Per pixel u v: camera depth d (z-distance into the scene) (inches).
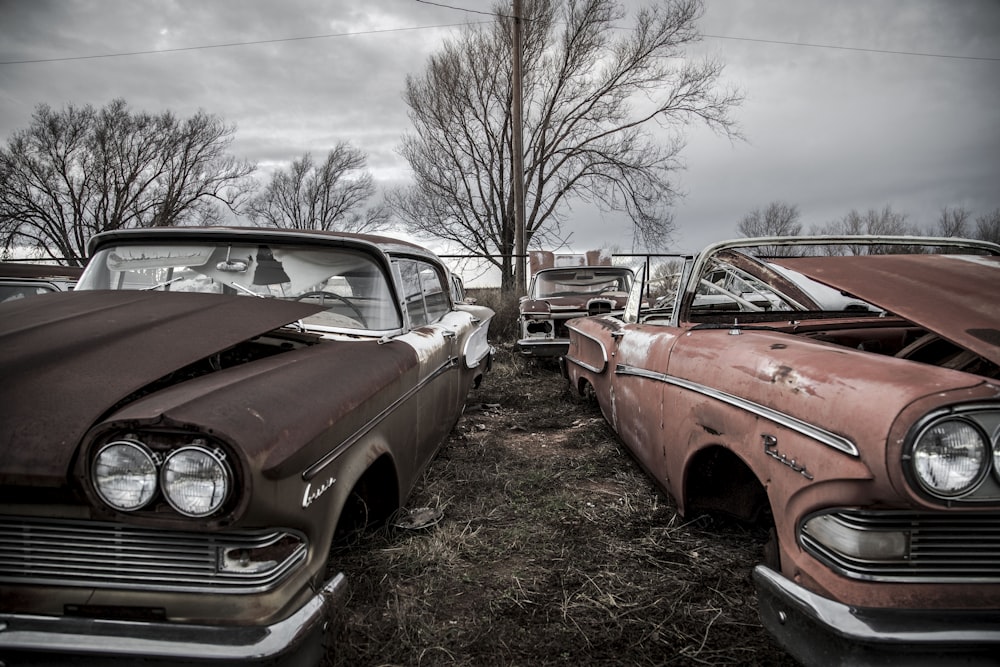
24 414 56.6
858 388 61.5
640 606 85.6
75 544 58.0
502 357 334.0
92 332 71.9
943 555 58.4
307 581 63.1
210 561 57.6
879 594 57.6
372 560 96.7
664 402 106.9
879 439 55.2
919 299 75.1
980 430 53.3
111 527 57.7
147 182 900.0
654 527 109.7
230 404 58.7
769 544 74.9
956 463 53.4
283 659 55.7
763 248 121.6
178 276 104.5
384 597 87.8
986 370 73.0
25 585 57.8
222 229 107.1
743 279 132.6
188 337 72.6
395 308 113.3
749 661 73.8
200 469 52.8
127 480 52.8
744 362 83.4
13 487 54.4
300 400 67.2
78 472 53.8
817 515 62.9
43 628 56.2
